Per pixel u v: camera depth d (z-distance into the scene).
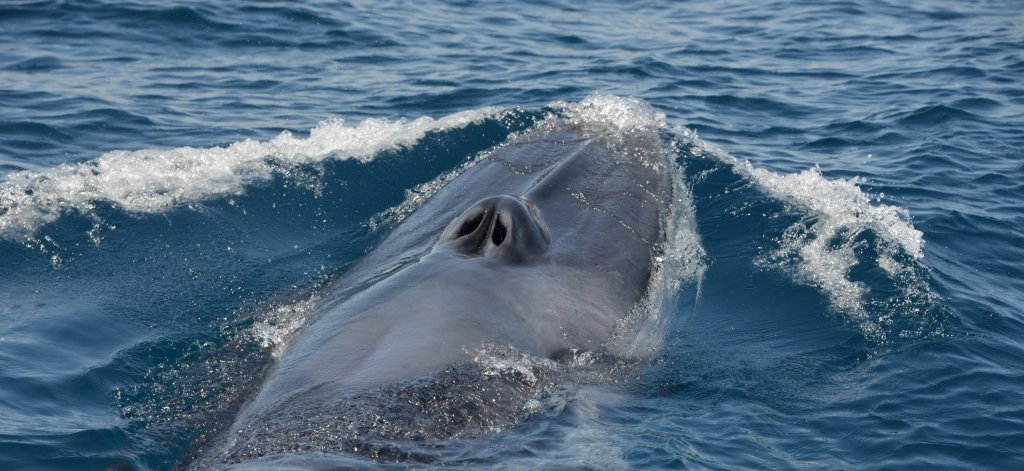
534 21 119.12
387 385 38.88
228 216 62.72
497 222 48.41
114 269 56.00
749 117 88.31
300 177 67.50
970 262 60.50
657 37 114.81
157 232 60.12
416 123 76.81
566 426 39.72
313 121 83.25
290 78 94.12
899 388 46.19
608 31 116.69
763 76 100.81
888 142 82.00
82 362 46.31
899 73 101.94
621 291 50.62
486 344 42.22
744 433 42.03
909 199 69.56
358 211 64.94
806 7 132.50
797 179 69.56
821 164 76.88
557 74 97.94
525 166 61.00
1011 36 116.12
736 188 66.81
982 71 101.88
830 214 64.44
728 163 69.88
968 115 88.12
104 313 51.31
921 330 51.53
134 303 52.69
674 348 49.94
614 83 95.81
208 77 93.31
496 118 75.62
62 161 72.50
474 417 38.41
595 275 50.31
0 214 59.94
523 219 48.59
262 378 42.31
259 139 78.62
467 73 97.12
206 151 71.56
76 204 62.22
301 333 45.34
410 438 36.41
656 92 93.81
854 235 61.62
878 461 40.59
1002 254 61.69
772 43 113.88
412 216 58.41
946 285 56.53
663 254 55.97
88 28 103.56
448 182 62.44
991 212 67.62
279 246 60.41
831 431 42.66
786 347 50.69
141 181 66.19
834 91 96.19
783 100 93.12
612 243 53.28
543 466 36.19
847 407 44.66
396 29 111.00
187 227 60.97
